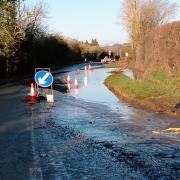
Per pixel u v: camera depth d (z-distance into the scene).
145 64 41.53
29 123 15.93
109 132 13.95
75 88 30.48
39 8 61.06
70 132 14.00
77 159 10.30
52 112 18.98
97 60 139.75
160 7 72.25
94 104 22.00
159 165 9.63
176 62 28.22
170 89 24.39
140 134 13.48
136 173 9.04
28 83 39.16
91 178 8.75
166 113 17.80
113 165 9.71
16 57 54.19
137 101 22.41
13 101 23.41
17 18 50.25
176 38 28.73
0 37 46.53
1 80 44.44
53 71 63.97
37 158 10.45
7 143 12.29
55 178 8.80
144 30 70.31
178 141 12.26
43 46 75.00
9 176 9.01
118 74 47.16
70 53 108.56
